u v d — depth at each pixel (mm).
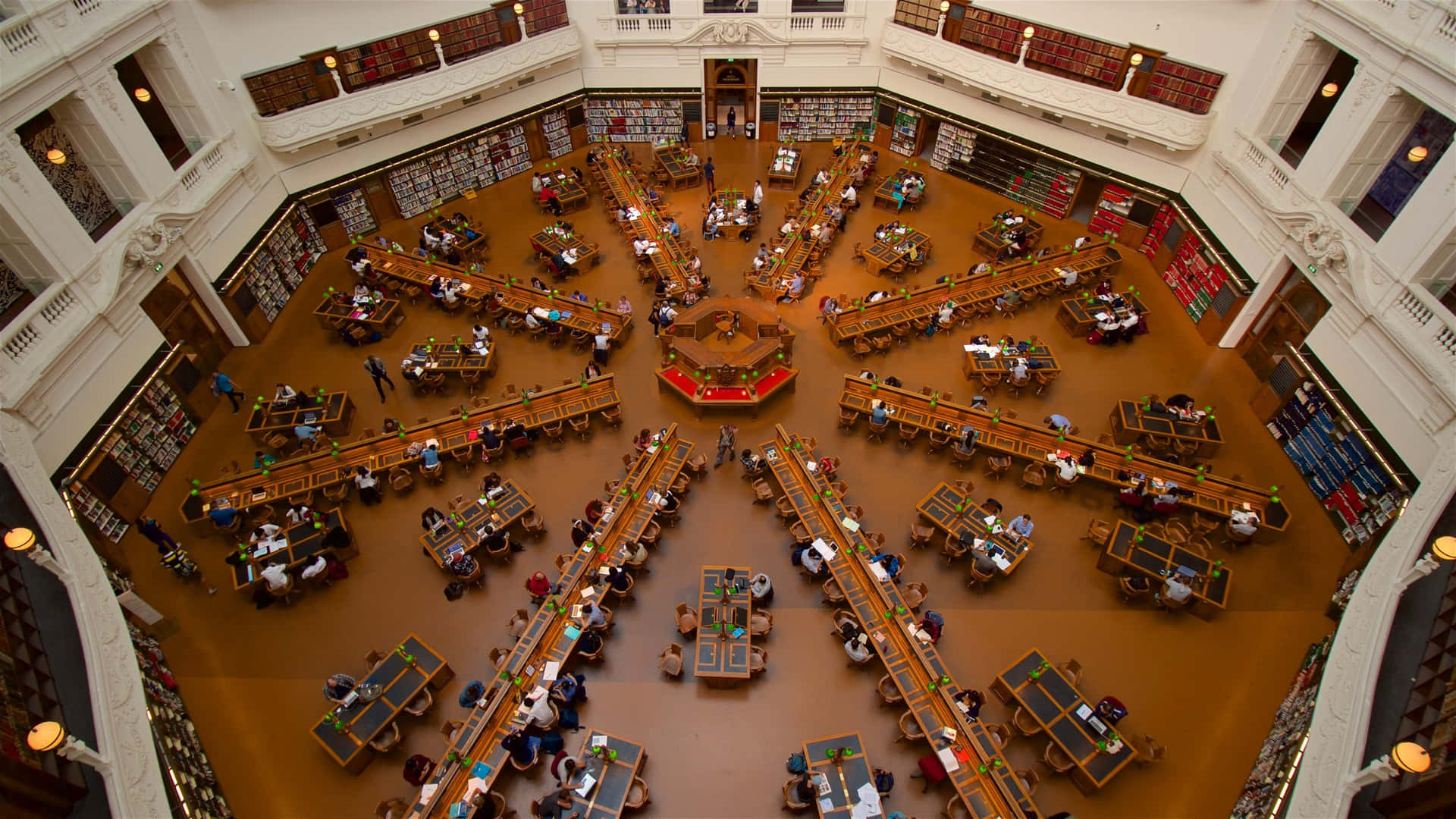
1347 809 8875
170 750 12234
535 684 13812
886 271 24453
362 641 15258
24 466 12766
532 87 28047
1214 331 21328
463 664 14906
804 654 15086
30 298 15469
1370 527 15523
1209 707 14094
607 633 15367
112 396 16375
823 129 31125
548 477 18484
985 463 18734
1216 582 15219
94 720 9914
